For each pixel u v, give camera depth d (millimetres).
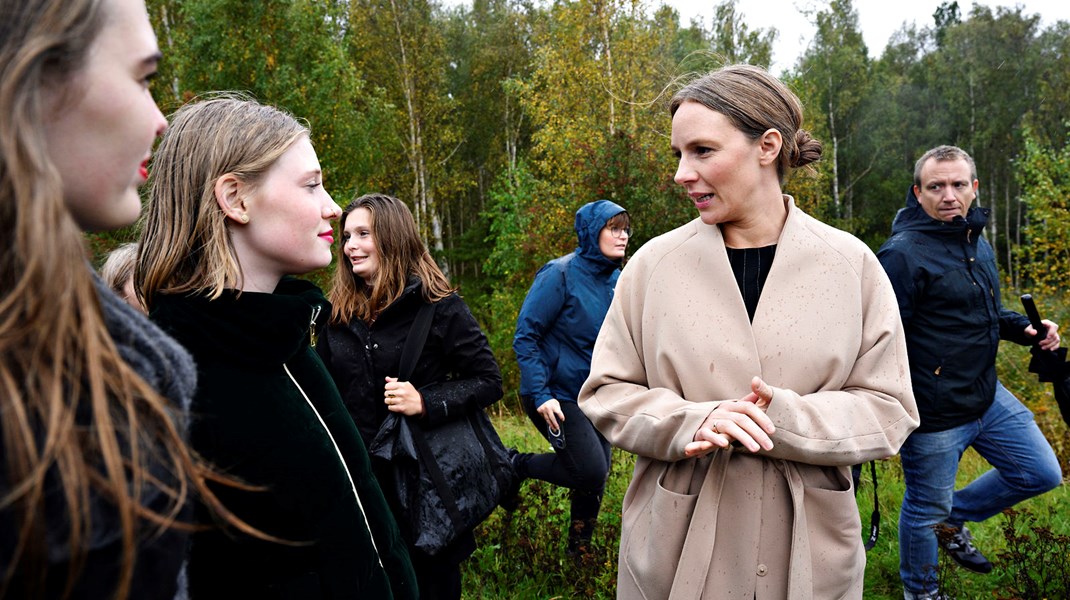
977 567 3254
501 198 17859
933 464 3082
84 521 562
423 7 22859
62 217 604
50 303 583
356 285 2684
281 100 15500
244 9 15656
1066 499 4160
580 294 3738
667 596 1712
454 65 26609
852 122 30719
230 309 1164
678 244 1802
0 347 558
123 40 697
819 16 29250
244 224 1254
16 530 532
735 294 1695
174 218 1226
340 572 1222
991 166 30766
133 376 641
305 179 1291
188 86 15242
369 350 2586
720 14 26328
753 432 1485
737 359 1662
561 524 3648
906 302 3084
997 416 3164
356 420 2572
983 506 3242
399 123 22297
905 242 3150
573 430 3637
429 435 2486
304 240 1287
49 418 561
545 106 17078
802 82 22922
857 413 1634
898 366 1723
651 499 1801
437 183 23688
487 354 2643
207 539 1127
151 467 626
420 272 2639
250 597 1160
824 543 1660
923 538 3113
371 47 22375
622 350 1874
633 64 16578
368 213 2598
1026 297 3129
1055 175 13242
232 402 1144
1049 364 3137
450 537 2412
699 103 1662
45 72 647
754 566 1656
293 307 1208
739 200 1686
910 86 32969
